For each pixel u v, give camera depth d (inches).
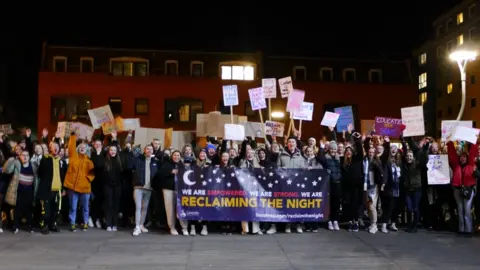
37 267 302.7
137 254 337.7
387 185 417.7
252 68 1430.9
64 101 1348.4
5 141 460.4
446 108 1908.2
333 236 404.8
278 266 308.3
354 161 424.2
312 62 1478.8
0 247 356.8
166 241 381.7
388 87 1448.1
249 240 386.9
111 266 306.2
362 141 454.0
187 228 420.2
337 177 424.2
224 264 312.2
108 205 424.2
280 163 426.9
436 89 1983.3
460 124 499.2
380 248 360.5
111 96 1362.0
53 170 414.6
